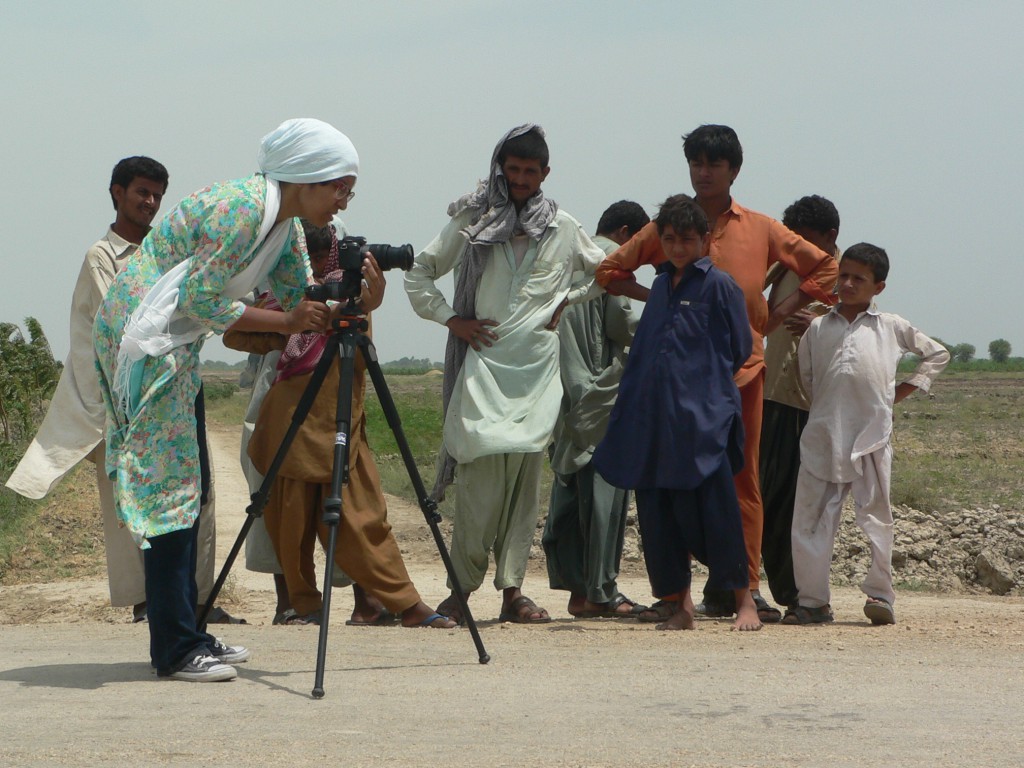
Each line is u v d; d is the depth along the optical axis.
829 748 3.63
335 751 3.58
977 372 125.31
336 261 6.58
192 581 4.70
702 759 3.51
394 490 17.67
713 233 6.63
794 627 6.39
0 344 25.00
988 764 3.47
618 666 4.95
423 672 4.80
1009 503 16.25
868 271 6.53
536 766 3.43
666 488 6.10
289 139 4.55
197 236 4.46
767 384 7.05
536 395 6.61
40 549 12.07
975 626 6.43
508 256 6.66
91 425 6.88
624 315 7.18
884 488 6.53
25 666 5.02
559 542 7.38
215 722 3.93
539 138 6.64
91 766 3.43
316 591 6.79
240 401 60.91
